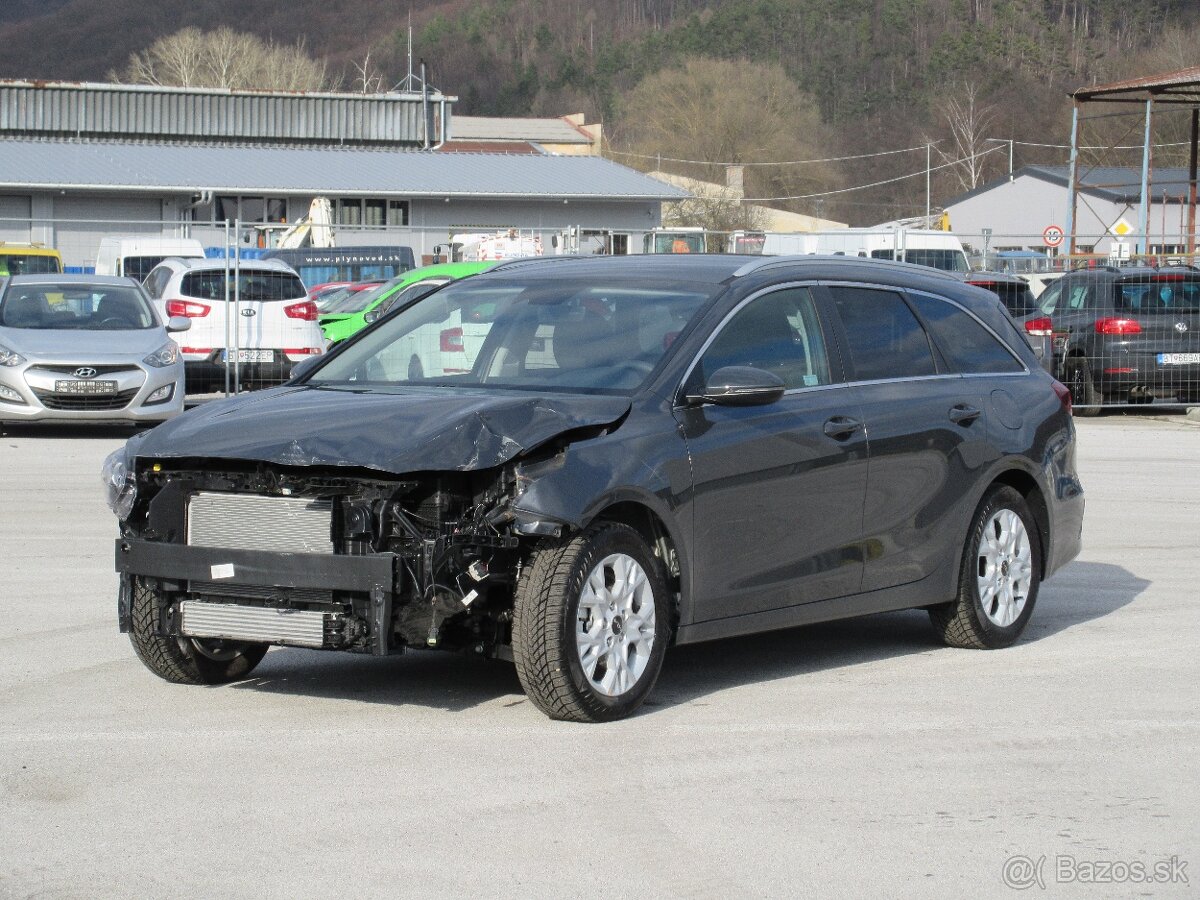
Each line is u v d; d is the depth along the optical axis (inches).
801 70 4827.8
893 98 4566.9
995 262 1306.6
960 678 267.3
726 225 2854.3
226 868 169.6
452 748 217.8
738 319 256.2
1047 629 314.3
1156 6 4687.5
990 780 205.8
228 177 1716.3
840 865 172.1
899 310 288.2
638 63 5733.3
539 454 223.0
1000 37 4544.8
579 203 1861.5
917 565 277.9
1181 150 3024.1
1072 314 853.8
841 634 310.7
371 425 223.5
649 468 231.1
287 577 219.9
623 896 161.9
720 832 183.0
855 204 3988.7
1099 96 1417.3
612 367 245.4
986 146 4013.3
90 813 188.5
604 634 229.3
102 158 1740.9
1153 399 837.2
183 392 665.6
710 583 243.0
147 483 236.5
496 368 253.0
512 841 179.0
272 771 206.4
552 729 228.2
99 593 335.3
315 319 825.5
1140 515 482.6
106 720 232.5
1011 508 295.6
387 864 171.0
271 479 224.7
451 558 216.5
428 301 280.2
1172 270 831.1
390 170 1829.5
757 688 258.2
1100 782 205.5
